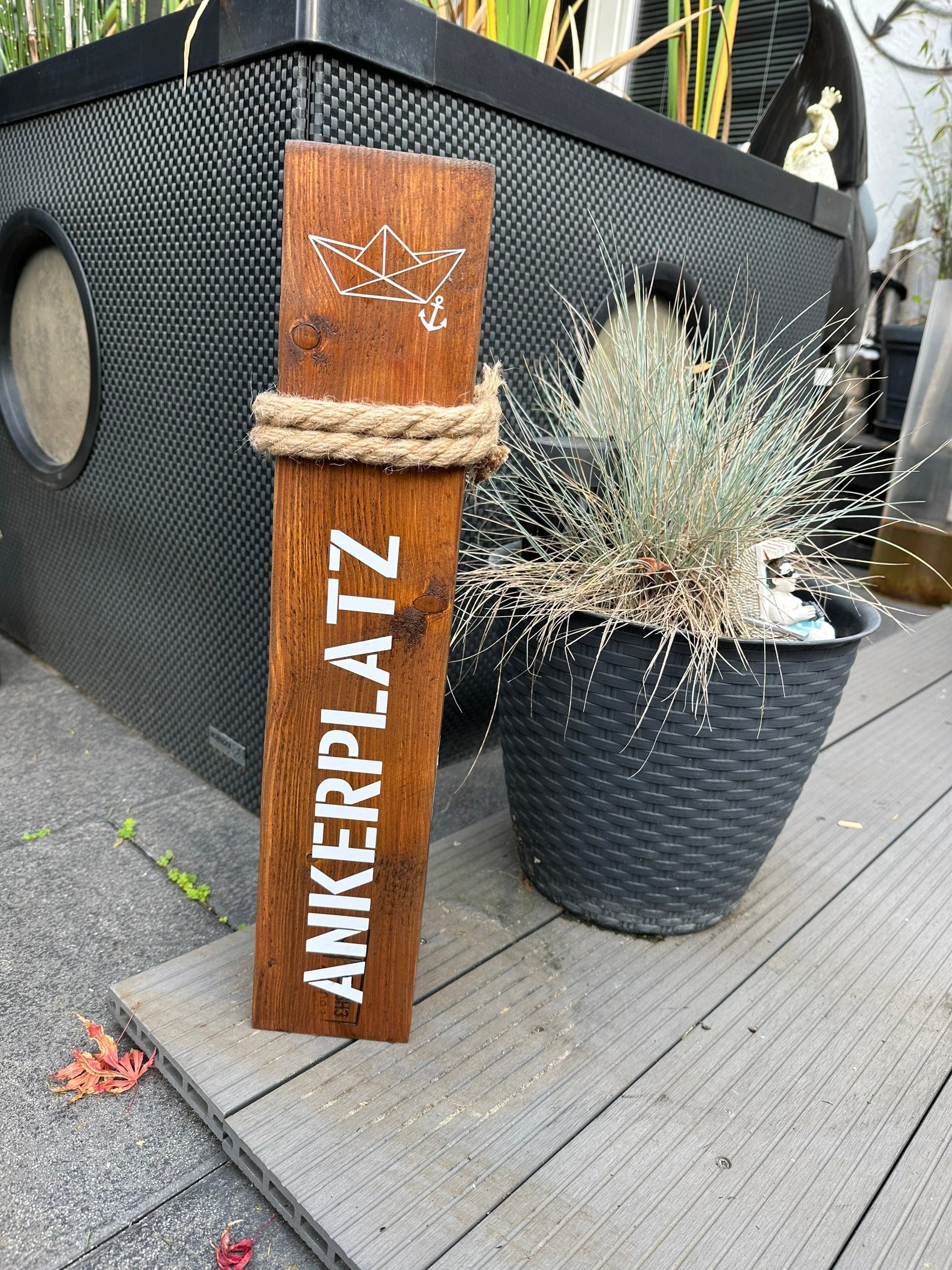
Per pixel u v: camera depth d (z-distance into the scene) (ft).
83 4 6.26
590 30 9.63
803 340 7.45
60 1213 2.81
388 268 2.56
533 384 5.11
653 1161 2.92
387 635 2.90
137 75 4.48
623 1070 3.28
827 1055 3.44
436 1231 2.62
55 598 6.50
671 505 3.63
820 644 3.41
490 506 4.65
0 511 6.92
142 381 5.02
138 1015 3.33
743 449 3.77
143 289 4.84
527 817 4.05
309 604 2.88
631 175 5.35
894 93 11.39
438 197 2.50
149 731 5.86
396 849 3.10
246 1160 2.93
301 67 3.60
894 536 9.91
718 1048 3.43
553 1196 2.76
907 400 10.12
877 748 6.17
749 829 3.77
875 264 11.89
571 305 5.24
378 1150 2.87
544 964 3.82
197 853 4.72
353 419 2.60
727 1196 2.81
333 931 3.19
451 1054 3.29
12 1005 3.62
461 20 5.69
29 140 5.53
